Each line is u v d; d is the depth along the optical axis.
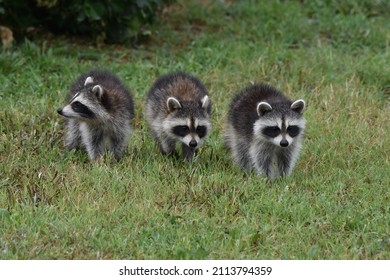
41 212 13.51
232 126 16.09
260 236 12.94
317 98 19.02
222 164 15.99
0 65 19.31
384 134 17.28
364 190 14.68
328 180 15.23
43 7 21.25
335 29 22.73
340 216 13.67
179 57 20.91
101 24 21.14
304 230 13.27
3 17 20.91
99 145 16.19
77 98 15.84
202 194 14.26
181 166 15.77
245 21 23.22
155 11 22.09
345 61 20.69
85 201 13.90
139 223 13.34
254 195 14.55
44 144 16.19
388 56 21.05
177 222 13.38
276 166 15.92
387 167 15.71
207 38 21.81
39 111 17.50
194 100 16.36
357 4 24.22
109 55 20.94
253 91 16.28
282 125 15.25
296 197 14.37
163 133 16.30
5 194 14.00
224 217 13.61
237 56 20.81
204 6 24.00
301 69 20.12
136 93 18.77
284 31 22.50
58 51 20.64
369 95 19.20
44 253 12.27
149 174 15.10
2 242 12.47
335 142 16.83
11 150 15.76
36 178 14.63
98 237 12.80
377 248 12.70
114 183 14.55
